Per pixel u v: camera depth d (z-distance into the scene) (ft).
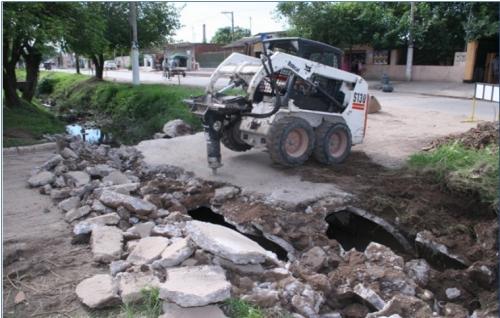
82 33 49.67
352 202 21.63
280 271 14.10
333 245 18.43
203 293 11.32
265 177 24.40
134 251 14.82
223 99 23.54
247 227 19.65
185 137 35.09
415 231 20.58
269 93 25.54
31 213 19.95
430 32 88.53
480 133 29.30
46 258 15.53
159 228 17.17
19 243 16.66
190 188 22.77
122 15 80.43
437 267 19.71
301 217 19.74
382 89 76.13
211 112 23.52
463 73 84.02
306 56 26.08
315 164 26.84
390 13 91.25
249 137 25.76
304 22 91.35
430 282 16.81
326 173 25.16
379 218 21.29
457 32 89.15
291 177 24.39
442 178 23.58
